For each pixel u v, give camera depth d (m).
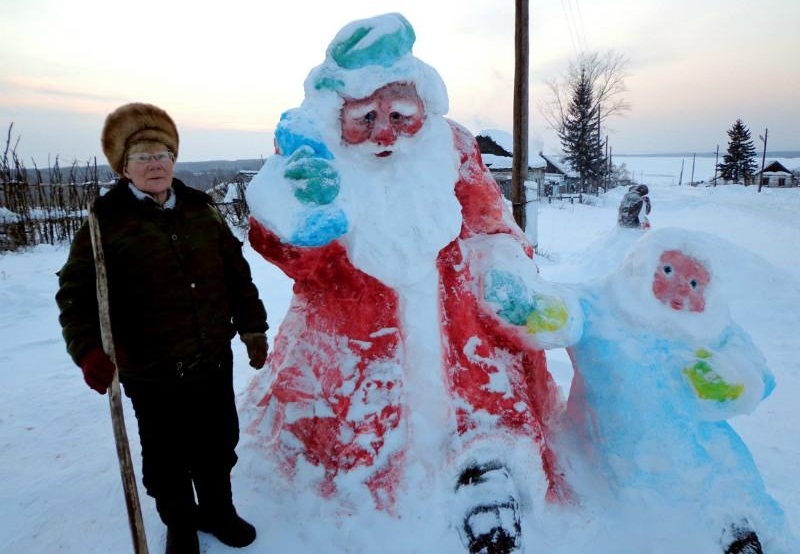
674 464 2.12
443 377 2.19
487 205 2.42
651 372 2.16
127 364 1.84
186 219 1.89
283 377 2.28
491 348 2.35
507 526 1.97
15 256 11.66
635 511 2.18
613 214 27.47
